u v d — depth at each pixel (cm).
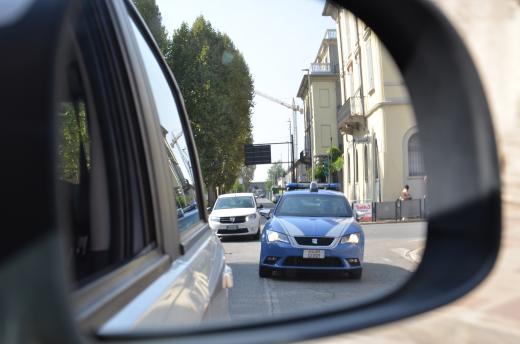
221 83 3403
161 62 367
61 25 151
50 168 138
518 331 295
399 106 2488
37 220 136
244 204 1720
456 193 235
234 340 169
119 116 244
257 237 1680
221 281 325
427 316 207
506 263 294
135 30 298
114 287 179
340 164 3928
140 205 239
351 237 895
